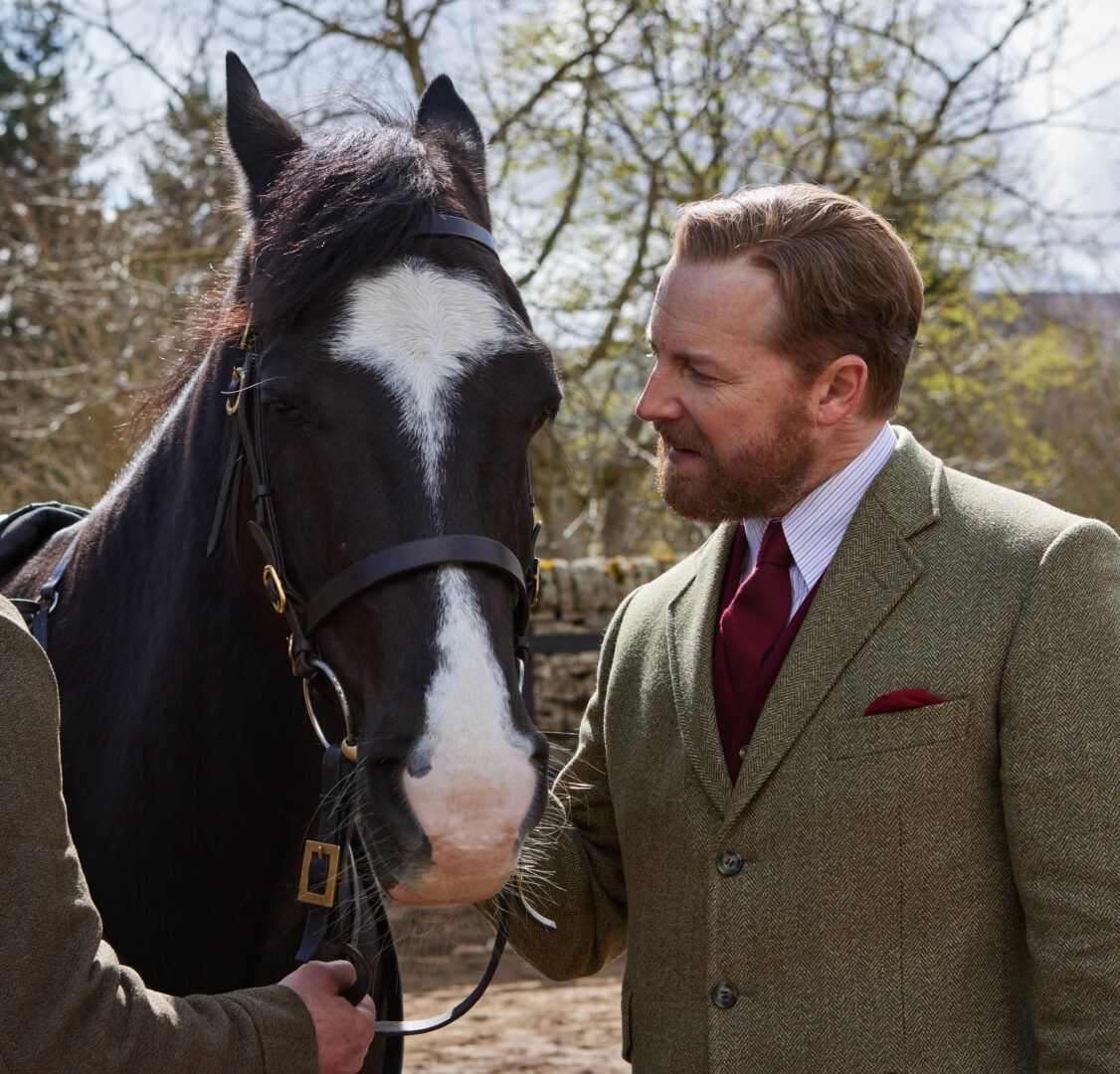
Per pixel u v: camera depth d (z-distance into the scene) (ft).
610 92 26.17
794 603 4.51
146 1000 3.72
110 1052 3.57
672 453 4.61
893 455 4.52
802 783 4.16
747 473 4.40
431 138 5.31
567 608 19.66
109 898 5.08
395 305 4.36
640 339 26.35
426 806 3.79
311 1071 4.05
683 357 4.39
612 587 20.01
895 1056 3.97
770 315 4.27
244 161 5.20
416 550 4.14
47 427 26.71
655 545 30.71
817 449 4.43
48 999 3.50
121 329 25.26
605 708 5.08
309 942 4.68
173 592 5.14
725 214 4.44
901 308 4.39
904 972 4.00
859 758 4.07
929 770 4.00
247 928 5.19
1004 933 4.05
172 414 5.67
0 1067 3.46
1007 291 28.66
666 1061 4.50
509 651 4.18
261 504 4.58
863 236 4.34
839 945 4.07
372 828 4.02
